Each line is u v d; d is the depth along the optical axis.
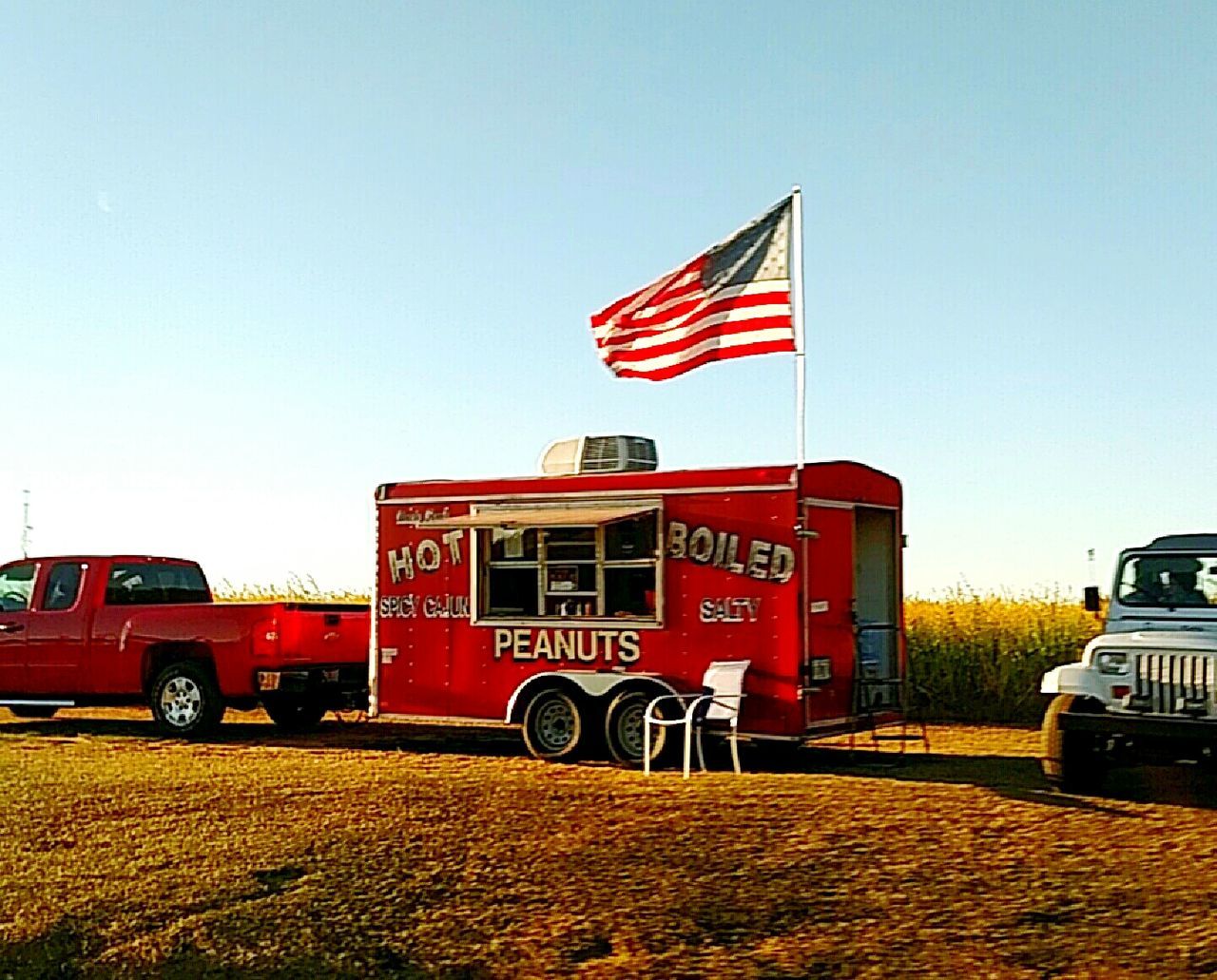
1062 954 7.21
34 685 16.88
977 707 19.77
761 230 14.38
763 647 13.13
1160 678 11.48
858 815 10.78
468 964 7.30
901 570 14.74
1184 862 9.12
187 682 16.19
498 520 14.06
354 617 16.50
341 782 12.52
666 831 10.17
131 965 7.41
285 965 7.35
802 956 7.29
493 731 17.16
